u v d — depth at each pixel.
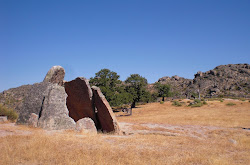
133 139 12.58
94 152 8.70
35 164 7.10
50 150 8.48
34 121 14.23
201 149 10.96
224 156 9.87
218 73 157.12
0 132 11.30
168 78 190.38
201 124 23.83
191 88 146.12
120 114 51.09
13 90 53.09
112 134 15.86
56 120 14.11
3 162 6.78
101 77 57.41
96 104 17.06
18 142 9.18
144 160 8.24
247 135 17.14
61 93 15.34
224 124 23.94
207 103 60.91
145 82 68.00
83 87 17.41
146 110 55.78
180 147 11.28
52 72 17.33
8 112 20.97
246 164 8.60
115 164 7.47
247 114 35.25
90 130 14.52
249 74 148.75
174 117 33.75
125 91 63.09
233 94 117.00
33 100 15.77
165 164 7.82
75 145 9.70
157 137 14.20
